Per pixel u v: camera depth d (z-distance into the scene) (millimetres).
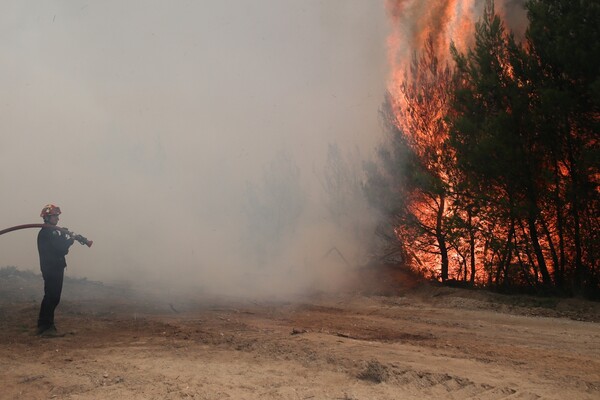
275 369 6453
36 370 6469
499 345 8336
